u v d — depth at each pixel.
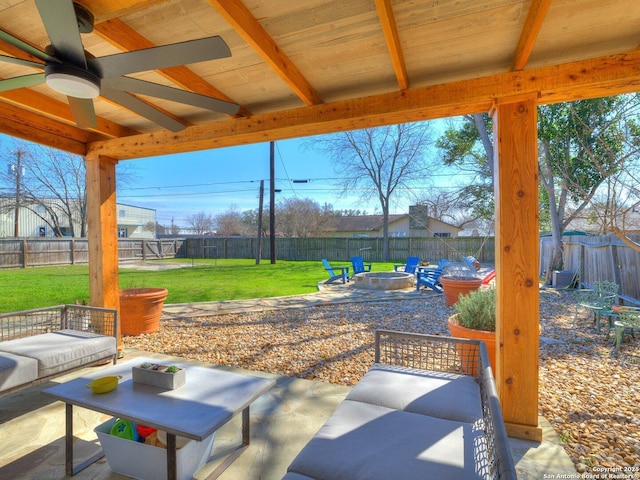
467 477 1.26
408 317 5.76
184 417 1.71
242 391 2.02
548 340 4.51
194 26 1.95
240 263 16.72
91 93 1.81
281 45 2.11
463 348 2.56
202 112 3.21
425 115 2.64
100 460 2.09
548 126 8.09
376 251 18.34
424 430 1.57
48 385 3.17
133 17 1.86
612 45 2.11
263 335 4.71
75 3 1.52
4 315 3.16
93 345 2.98
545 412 2.66
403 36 2.01
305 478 1.29
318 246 19.23
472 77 2.49
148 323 4.79
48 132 3.44
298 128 2.93
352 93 2.78
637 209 5.78
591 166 7.29
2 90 1.98
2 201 17.84
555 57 2.25
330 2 1.74
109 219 3.95
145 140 3.50
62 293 7.72
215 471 1.98
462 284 6.44
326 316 5.82
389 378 2.17
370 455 1.39
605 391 3.02
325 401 2.83
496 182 2.42
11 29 1.95
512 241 2.31
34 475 1.95
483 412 1.75
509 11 1.80
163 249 20.42
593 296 5.45
